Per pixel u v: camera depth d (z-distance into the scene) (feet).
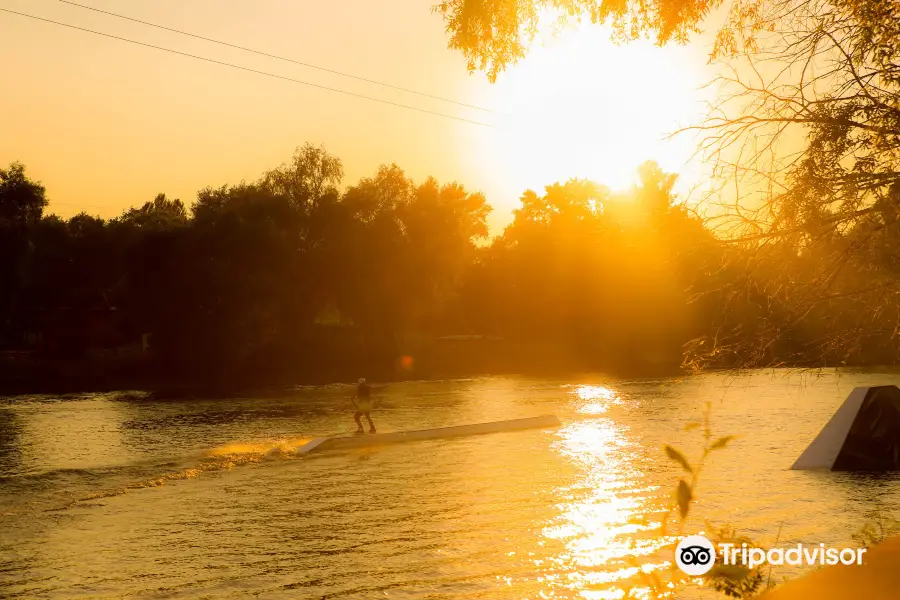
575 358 267.59
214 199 244.63
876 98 28.55
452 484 70.38
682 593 39.52
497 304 298.56
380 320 255.09
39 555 49.98
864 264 28.68
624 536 51.37
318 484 71.97
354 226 245.65
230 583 43.80
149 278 225.35
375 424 117.39
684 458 14.19
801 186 29.01
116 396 174.60
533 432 103.76
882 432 73.82
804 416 114.73
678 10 38.17
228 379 216.95
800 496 61.57
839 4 29.50
